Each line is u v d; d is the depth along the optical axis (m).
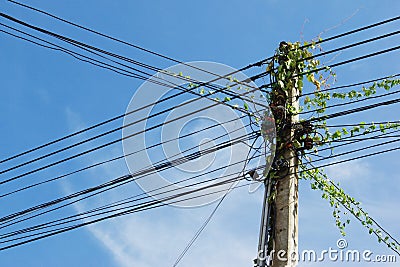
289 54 8.81
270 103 8.57
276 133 8.34
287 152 8.25
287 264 7.57
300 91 8.73
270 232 7.86
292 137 8.33
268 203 8.01
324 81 8.83
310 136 8.39
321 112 8.65
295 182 8.16
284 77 8.67
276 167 8.16
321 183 9.55
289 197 7.96
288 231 7.76
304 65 8.90
